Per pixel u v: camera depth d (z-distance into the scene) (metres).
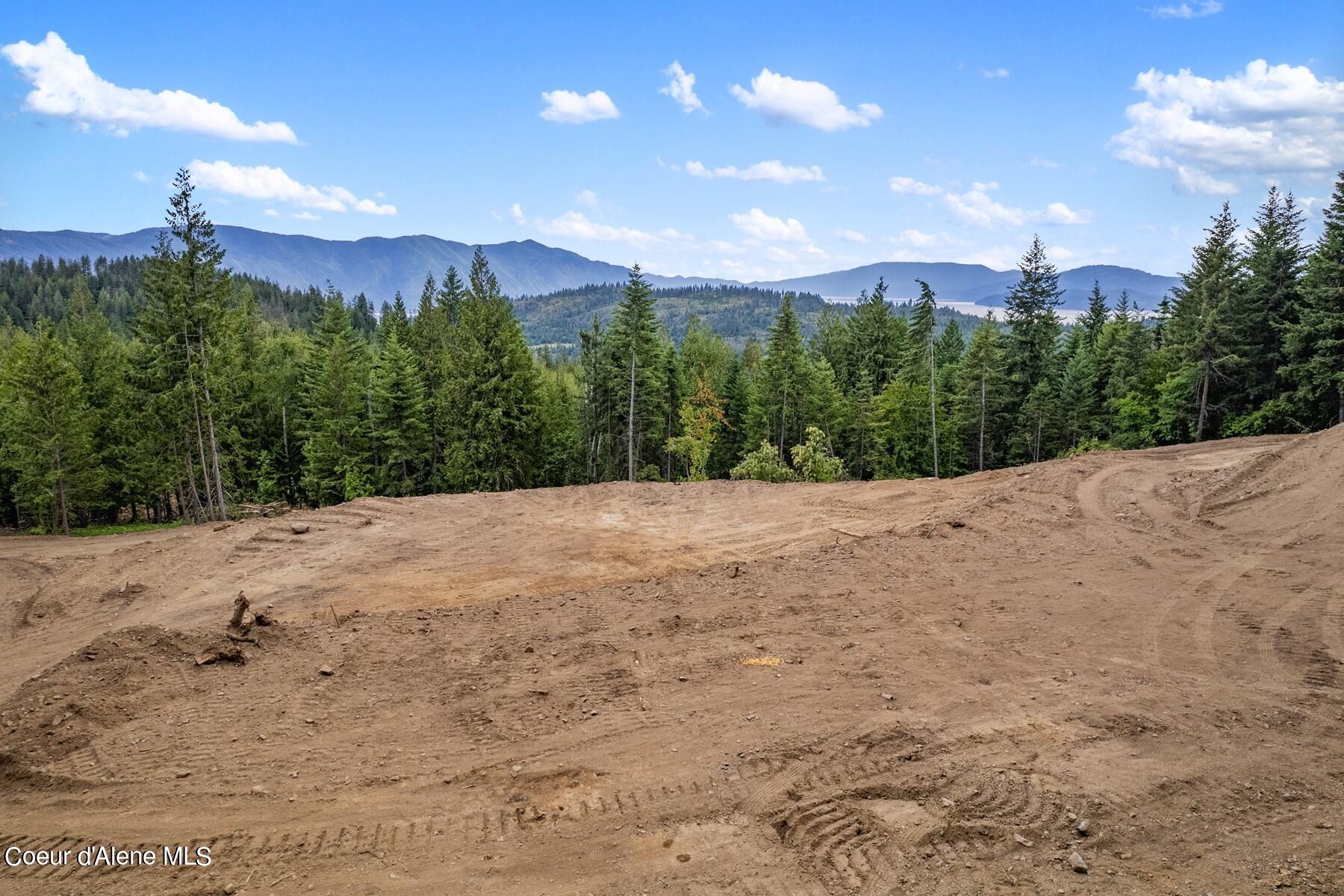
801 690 7.99
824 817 5.69
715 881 5.02
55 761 6.79
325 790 6.29
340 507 19.64
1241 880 4.91
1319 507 13.90
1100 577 11.80
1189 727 7.05
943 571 12.27
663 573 14.12
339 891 5.00
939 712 7.39
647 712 7.59
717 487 21.50
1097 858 5.16
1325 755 6.51
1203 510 15.08
